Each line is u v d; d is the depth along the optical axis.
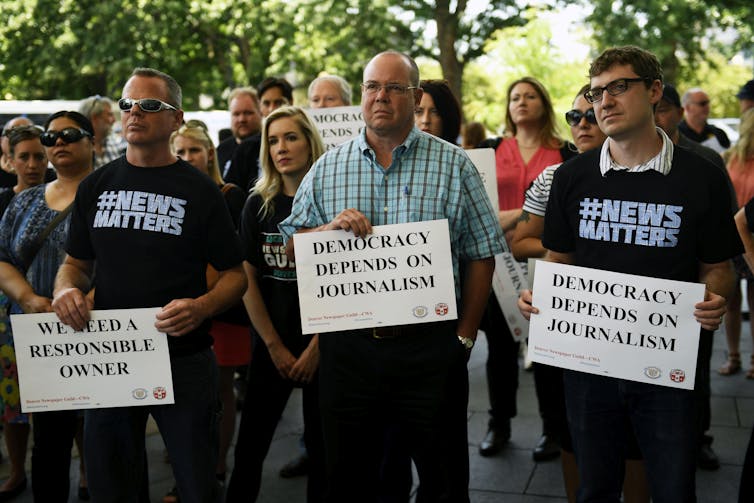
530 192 3.59
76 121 3.92
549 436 4.60
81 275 3.27
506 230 4.44
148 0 20.86
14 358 4.21
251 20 20.25
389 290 3.00
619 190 2.84
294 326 3.78
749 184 5.75
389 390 3.06
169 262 3.09
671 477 2.81
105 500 3.16
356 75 20.02
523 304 3.04
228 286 3.21
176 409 3.14
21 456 4.40
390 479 3.68
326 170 3.13
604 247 2.87
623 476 2.99
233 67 24.88
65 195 3.91
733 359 6.20
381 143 3.07
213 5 20.53
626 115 2.74
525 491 4.24
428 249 2.98
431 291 2.99
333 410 3.10
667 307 2.78
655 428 2.84
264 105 5.95
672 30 17.31
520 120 4.75
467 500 3.16
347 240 3.00
